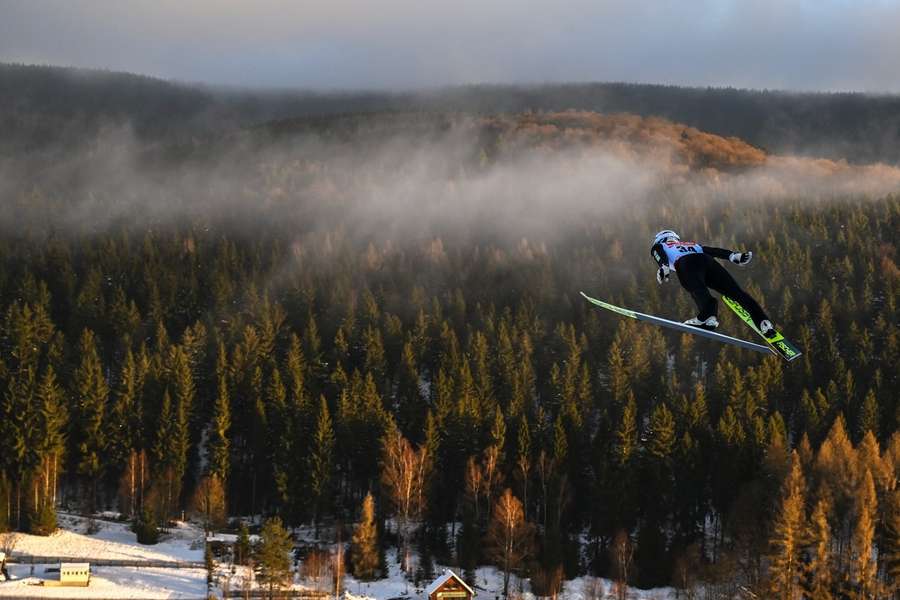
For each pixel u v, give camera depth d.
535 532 60.75
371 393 69.50
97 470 68.31
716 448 62.84
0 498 60.56
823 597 47.12
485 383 73.75
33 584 53.50
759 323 15.15
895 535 49.84
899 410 67.81
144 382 73.12
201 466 73.00
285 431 68.12
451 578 51.56
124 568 56.50
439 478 65.06
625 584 53.09
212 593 52.62
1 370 73.69
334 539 63.44
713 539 62.38
